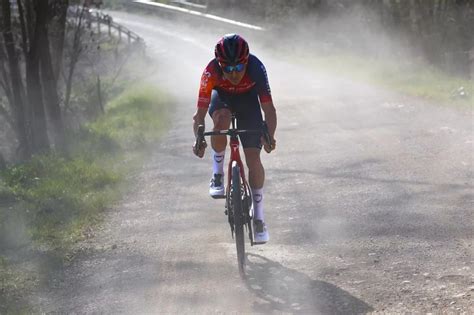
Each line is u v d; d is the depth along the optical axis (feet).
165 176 50.88
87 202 43.47
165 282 28.68
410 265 28.73
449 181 42.22
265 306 25.48
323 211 38.01
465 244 30.76
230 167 28.55
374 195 40.37
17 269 31.89
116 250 33.83
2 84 81.35
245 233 34.91
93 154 61.16
